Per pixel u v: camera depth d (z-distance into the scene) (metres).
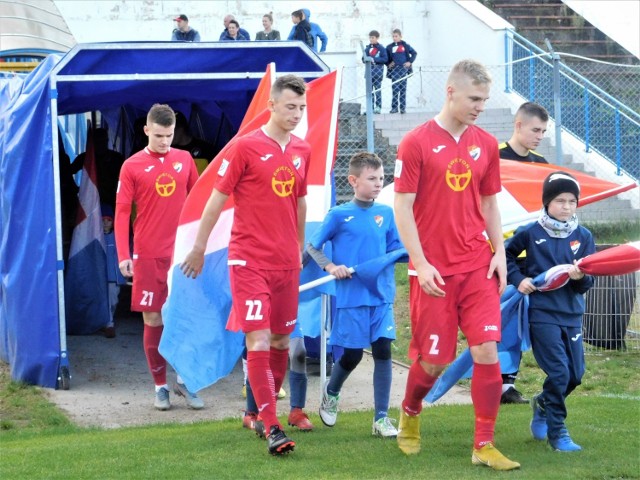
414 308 5.73
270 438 5.93
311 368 9.75
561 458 5.71
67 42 16.50
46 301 9.00
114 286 11.30
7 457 6.26
